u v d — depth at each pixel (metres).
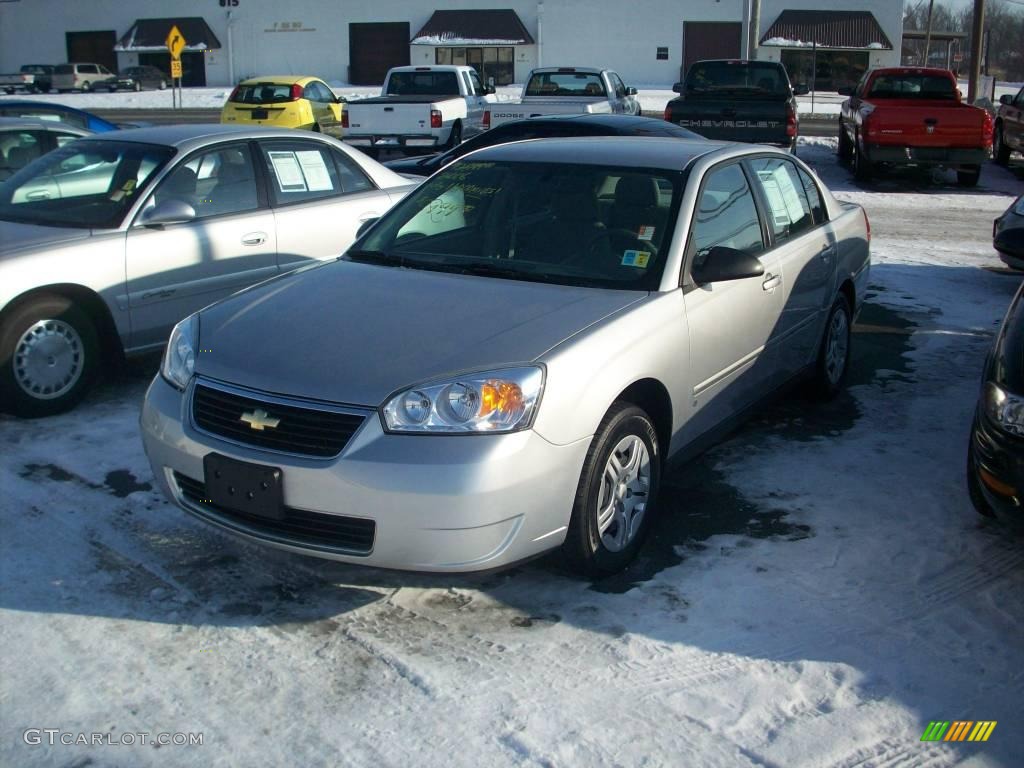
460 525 3.52
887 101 17.81
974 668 3.56
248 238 6.69
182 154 6.51
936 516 4.76
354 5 51.69
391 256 4.86
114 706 3.29
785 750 3.11
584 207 4.78
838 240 6.14
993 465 4.06
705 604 3.95
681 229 4.55
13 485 4.94
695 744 3.13
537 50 50.69
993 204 15.53
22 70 49.78
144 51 53.81
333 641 3.68
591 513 3.94
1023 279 10.09
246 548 4.36
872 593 4.05
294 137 7.19
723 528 4.62
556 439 3.69
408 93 20.94
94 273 5.95
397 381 3.64
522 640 3.70
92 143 6.81
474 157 5.34
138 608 3.87
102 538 4.42
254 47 53.12
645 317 4.19
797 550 4.41
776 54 49.50
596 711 3.28
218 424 3.85
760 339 5.15
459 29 50.47
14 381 5.72
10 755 3.06
